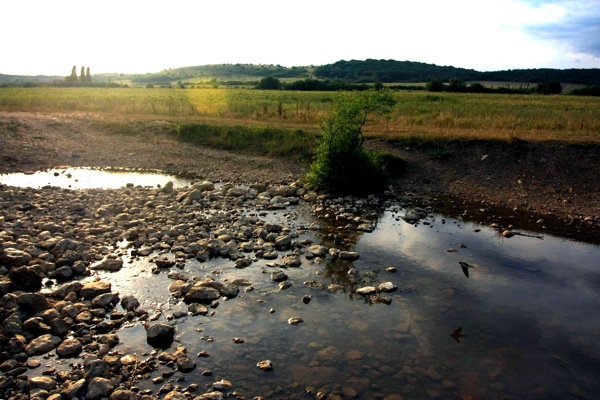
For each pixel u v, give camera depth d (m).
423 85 126.69
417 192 19.89
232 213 16.09
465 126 29.02
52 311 8.43
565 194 18.70
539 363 7.61
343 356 7.61
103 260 11.11
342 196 19.05
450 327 8.69
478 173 21.30
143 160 25.44
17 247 11.36
